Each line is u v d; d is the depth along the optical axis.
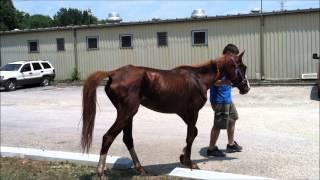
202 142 9.46
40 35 30.67
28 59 31.38
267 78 23.58
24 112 15.69
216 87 7.93
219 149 8.73
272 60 23.38
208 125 11.68
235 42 24.19
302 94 18.02
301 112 13.48
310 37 22.44
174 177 6.59
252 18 23.61
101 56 28.44
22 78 26.28
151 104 6.44
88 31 28.72
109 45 28.06
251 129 10.87
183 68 6.85
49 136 10.71
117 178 6.52
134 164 6.84
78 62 29.39
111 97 6.28
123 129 6.63
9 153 8.16
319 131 10.46
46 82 27.94
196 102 6.77
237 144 8.60
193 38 25.28
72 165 7.44
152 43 26.55
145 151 8.77
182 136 10.25
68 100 19.47
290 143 9.21
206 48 24.97
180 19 25.31
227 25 24.28
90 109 6.04
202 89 6.82
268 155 8.23
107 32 28.03
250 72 23.92
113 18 28.39
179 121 12.41
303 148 8.75
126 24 27.00
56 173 6.92
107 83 6.27
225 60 7.07
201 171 6.75
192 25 25.22
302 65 22.73
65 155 7.82
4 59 32.34
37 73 27.27
